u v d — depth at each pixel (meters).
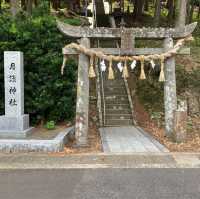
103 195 5.41
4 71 10.12
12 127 9.84
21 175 6.55
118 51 9.56
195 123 12.18
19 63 10.07
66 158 7.84
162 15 27.39
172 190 5.64
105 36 9.53
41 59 11.40
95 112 13.62
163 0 31.42
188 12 23.02
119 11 29.91
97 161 7.56
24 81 11.38
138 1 26.20
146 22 25.45
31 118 11.62
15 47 11.34
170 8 24.92
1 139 9.09
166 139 10.10
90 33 9.48
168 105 10.07
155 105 14.02
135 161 7.54
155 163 7.38
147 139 10.22
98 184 5.96
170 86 10.01
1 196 5.41
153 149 8.77
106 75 15.86
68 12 23.42
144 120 13.23
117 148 8.91
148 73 15.59
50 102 11.37
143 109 13.98
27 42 11.52
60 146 8.60
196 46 19.06
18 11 14.76
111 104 14.02
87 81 9.52
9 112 9.99
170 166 7.16
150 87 14.93
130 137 10.57
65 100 11.59
